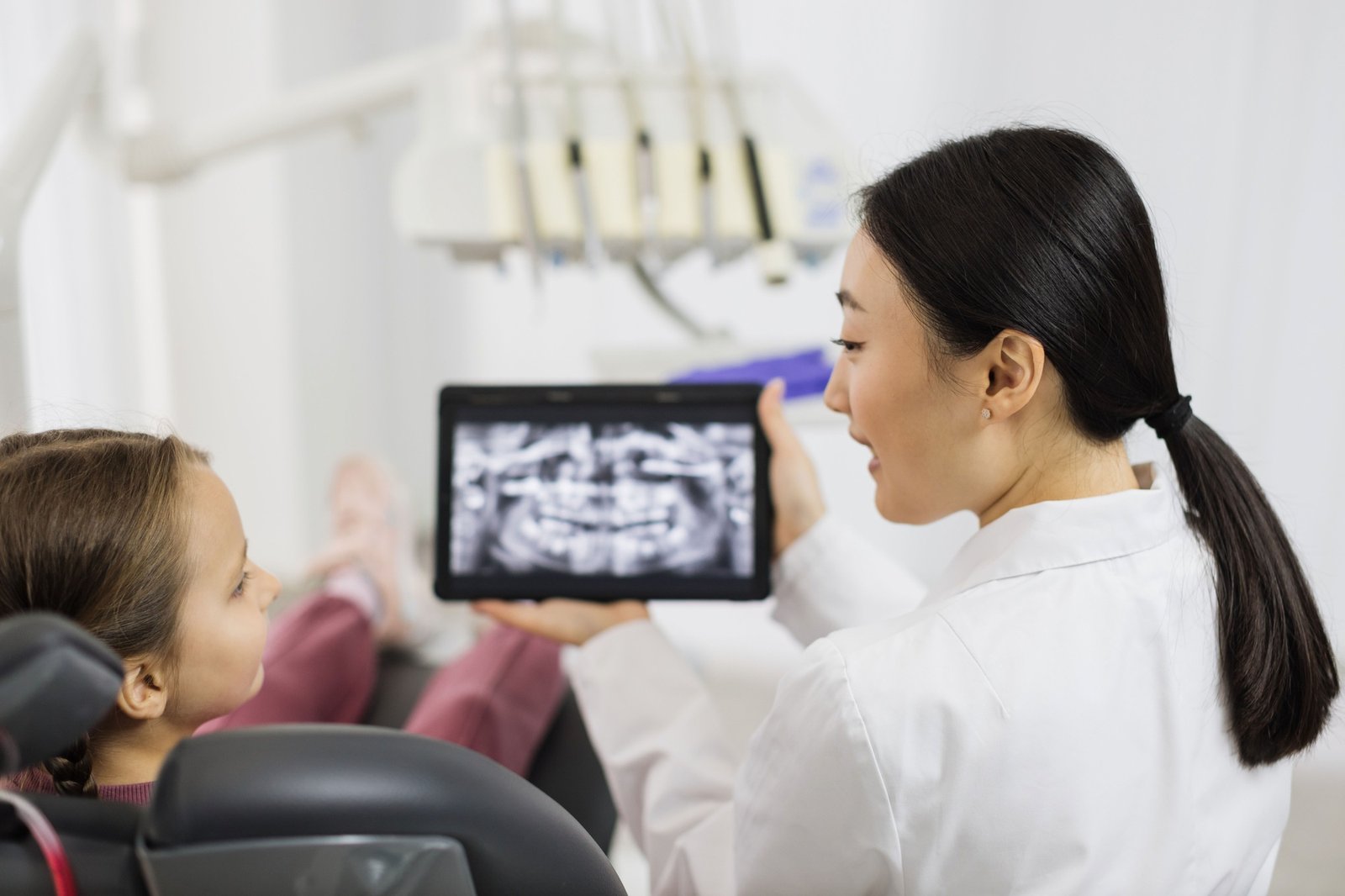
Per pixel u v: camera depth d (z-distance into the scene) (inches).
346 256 84.0
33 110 38.3
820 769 20.7
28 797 14.2
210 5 78.7
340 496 62.1
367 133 50.5
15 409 30.8
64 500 19.7
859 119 74.3
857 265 23.1
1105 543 21.4
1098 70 67.9
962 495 23.5
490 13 79.0
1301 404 65.9
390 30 80.0
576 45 47.6
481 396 33.2
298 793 13.2
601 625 33.0
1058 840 20.0
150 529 20.4
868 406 23.1
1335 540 65.7
